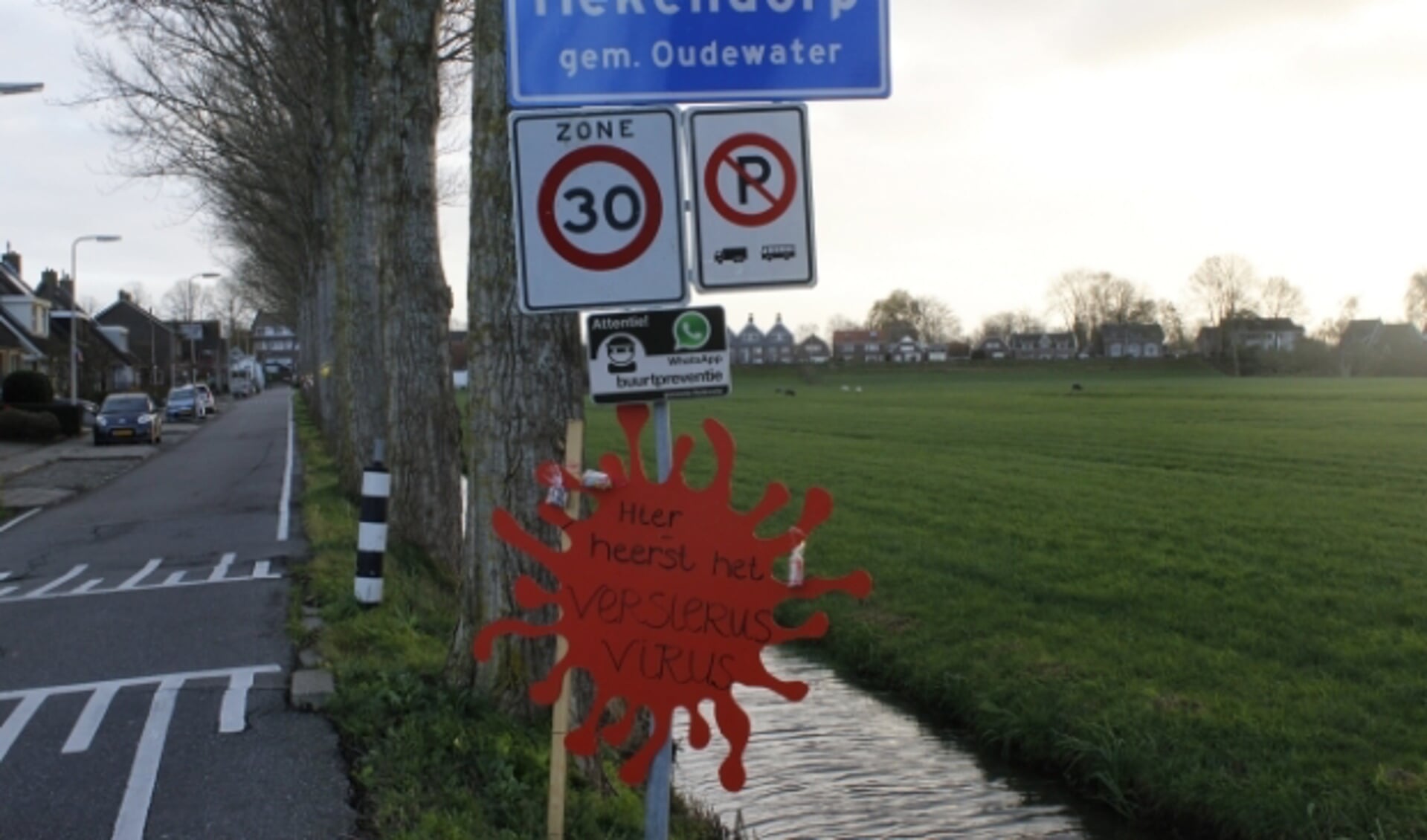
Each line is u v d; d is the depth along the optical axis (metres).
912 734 9.53
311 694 6.95
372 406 18.38
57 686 7.62
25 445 39.53
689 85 4.39
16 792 5.65
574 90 4.34
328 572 11.75
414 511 12.51
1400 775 7.44
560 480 4.25
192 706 6.96
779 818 7.70
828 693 10.75
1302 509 18.97
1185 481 23.64
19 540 17.55
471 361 6.21
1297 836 6.93
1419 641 10.30
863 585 4.18
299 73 25.27
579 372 6.19
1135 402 55.91
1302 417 42.12
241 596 10.80
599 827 5.40
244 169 34.03
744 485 25.48
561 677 4.26
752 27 4.41
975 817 7.78
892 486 24.45
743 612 4.21
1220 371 101.44
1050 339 163.88
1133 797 7.93
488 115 5.93
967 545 16.67
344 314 19.89
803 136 4.27
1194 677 9.77
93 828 5.19
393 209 12.63
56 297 79.69
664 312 4.22
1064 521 18.45
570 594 4.26
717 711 4.21
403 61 12.44
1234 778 7.72
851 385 92.69
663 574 4.24
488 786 5.52
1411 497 20.38
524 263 4.18
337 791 5.53
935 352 158.88
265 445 38.81
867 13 4.46
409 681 6.71
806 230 4.27
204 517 18.75
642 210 4.21
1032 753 8.80
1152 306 139.38
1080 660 10.48
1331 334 107.69
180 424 55.34
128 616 10.12
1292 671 9.77
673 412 56.53
